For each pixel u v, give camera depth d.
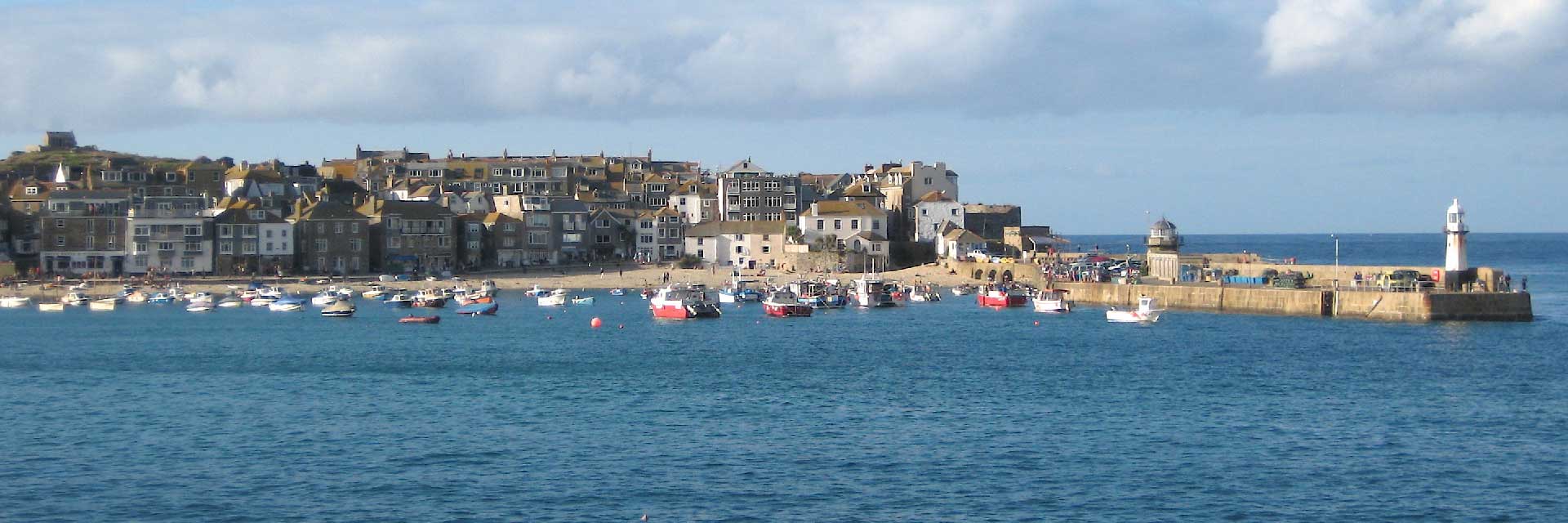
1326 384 114.62
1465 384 114.12
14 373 125.75
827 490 77.56
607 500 75.56
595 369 126.62
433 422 97.06
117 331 171.25
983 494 76.69
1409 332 152.62
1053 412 101.31
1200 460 84.56
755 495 76.50
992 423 96.56
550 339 157.50
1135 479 80.00
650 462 84.19
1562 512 73.56
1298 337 149.75
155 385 117.06
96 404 106.31
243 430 94.50
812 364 130.00
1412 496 76.50
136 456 86.12
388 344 152.38
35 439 91.56
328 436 92.06
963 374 122.06
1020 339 153.75
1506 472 81.62
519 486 78.44
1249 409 102.25
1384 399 106.94
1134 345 145.38
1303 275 194.12
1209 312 182.88
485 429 94.50
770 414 100.31
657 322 182.12
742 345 149.50
